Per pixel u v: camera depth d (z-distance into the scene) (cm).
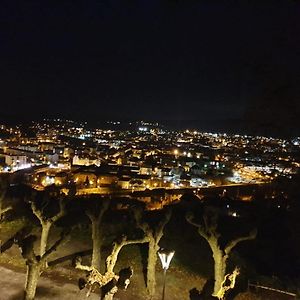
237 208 2473
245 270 1475
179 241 1728
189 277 1387
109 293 967
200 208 2322
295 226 1540
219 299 1120
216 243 1211
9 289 1220
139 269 1430
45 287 1240
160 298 1237
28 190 2317
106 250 1534
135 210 1255
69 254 1503
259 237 1964
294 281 1474
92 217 1341
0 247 1477
